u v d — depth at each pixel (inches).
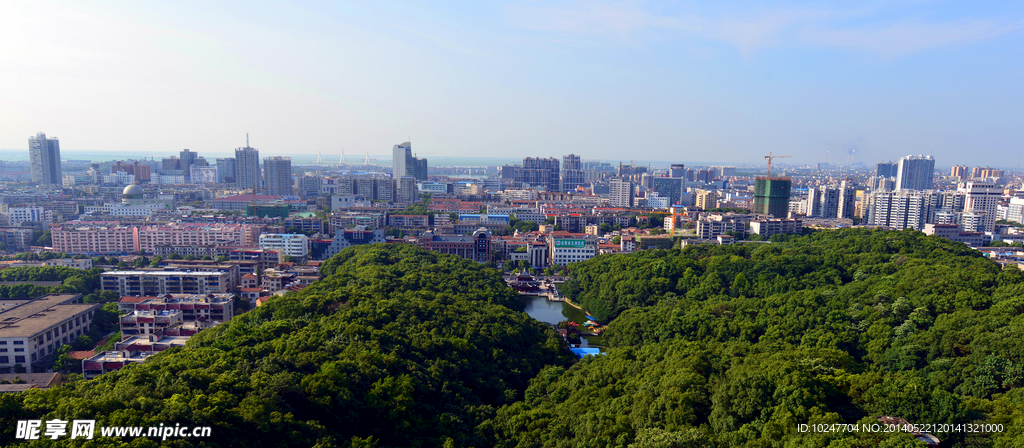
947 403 7091.5
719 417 7800.2
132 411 6776.6
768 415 7500.0
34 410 6968.5
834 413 7042.3
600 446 7657.5
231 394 7849.4
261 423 7362.2
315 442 7598.4
